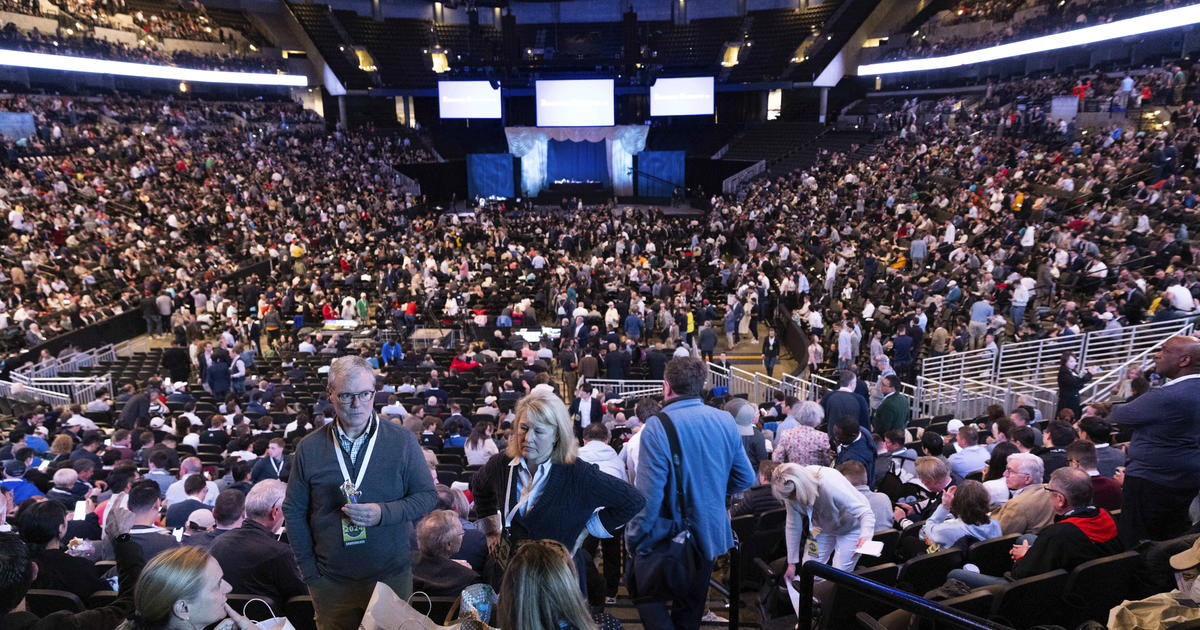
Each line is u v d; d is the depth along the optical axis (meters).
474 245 33.28
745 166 47.94
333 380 3.10
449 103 48.91
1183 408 4.62
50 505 4.76
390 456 3.25
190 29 43.94
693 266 29.91
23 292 21.70
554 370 20.69
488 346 22.28
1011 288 18.12
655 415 3.50
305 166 40.81
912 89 47.72
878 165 35.19
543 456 3.15
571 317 22.73
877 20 49.16
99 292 23.64
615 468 5.39
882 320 19.81
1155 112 26.36
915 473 7.07
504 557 3.27
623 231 34.00
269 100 48.44
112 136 34.38
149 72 38.94
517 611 2.32
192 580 2.88
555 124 49.25
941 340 17.33
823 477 4.49
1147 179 21.88
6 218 25.16
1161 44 32.34
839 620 4.34
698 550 3.41
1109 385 12.41
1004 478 6.28
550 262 29.31
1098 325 14.95
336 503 3.19
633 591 3.49
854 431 6.49
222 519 5.12
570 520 3.19
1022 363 14.14
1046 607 4.30
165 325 23.97
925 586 4.79
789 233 31.20
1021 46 35.91
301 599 4.42
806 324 21.41
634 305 22.50
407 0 49.28
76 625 3.40
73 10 38.19
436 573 4.61
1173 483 4.68
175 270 26.19
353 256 29.91
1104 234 19.39
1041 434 8.55
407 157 48.28
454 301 23.94
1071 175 24.17
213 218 30.27
